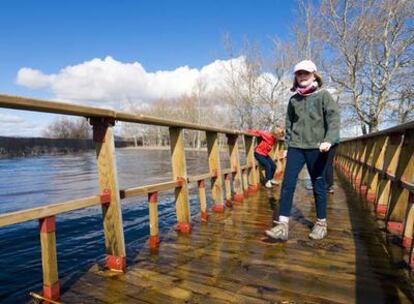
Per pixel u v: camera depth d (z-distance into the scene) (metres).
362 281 2.46
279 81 21.62
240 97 22.83
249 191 6.35
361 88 18.05
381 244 3.27
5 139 20.89
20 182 10.05
